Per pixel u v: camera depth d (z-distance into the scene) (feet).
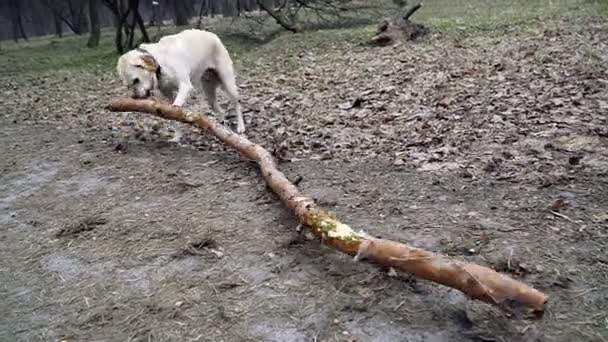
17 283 10.68
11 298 10.13
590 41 33.04
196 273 10.43
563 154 15.28
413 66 31.81
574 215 11.57
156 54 18.72
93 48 70.49
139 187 15.49
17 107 31.81
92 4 74.33
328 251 10.86
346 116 22.25
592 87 21.99
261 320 8.82
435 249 10.65
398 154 16.72
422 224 11.80
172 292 9.82
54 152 20.25
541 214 11.76
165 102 20.53
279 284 9.82
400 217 12.28
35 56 68.23
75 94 34.58
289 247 11.17
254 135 20.59
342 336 8.26
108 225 12.98
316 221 10.53
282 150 17.90
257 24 67.92
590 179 13.39
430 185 13.99
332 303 9.11
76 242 12.25
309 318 8.77
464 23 49.34
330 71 34.12
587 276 9.36
